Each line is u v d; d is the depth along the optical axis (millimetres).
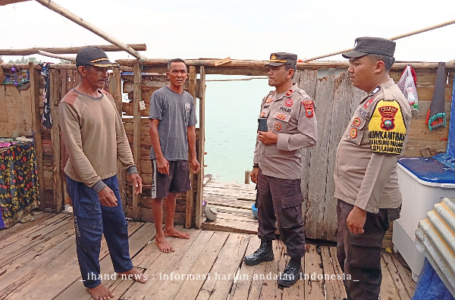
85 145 2383
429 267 1964
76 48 3945
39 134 4328
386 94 1844
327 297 2676
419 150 3336
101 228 2531
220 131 24469
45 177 4441
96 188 2289
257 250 3219
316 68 3416
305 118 2602
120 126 2707
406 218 2979
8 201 3977
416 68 3184
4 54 4168
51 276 2908
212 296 2660
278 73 2701
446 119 3221
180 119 3381
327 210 3582
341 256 2305
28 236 3723
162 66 3828
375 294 2102
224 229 3971
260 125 2740
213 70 3758
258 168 3135
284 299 2639
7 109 4363
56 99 4180
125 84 3969
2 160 3887
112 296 2621
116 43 3262
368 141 1956
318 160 3531
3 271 2977
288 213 2756
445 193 2572
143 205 4164
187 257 3279
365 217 1916
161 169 3270
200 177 3891
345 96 3363
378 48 1917
